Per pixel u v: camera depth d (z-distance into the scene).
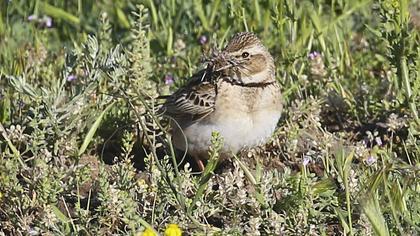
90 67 12.93
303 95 14.30
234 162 12.47
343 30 15.69
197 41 15.81
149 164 11.39
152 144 11.42
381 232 9.97
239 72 12.27
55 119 12.54
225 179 11.15
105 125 13.34
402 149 12.96
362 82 14.47
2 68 14.66
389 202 10.52
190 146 12.66
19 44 15.85
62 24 16.97
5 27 16.09
